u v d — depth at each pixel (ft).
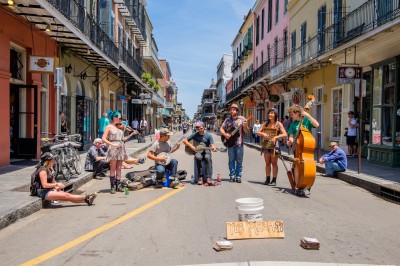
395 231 19.53
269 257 15.37
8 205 22.41
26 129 45.47
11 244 17.39
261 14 121.49
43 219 21.81
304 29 75.97
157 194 28.94
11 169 37.78
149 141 99.91
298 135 28.40
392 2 40.04
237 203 18.84
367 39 40.98
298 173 27.99
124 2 89.81
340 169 38.47
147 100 109.70
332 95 64.03
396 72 42.63
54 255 15.83
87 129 73.51
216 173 41.42
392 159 42.37
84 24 54.80
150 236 18.25
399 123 42.78
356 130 54.24
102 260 15.17
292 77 79.92
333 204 25.91
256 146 85.30
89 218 21.88
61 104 57.52
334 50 49.78
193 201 26.18
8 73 39.45
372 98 48.11
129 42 110.42
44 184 24.45
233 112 34.40
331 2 61.36
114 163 29.86
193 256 15.53
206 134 33.55
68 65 59.16
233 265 14.48
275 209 23.84
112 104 95.35
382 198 28.68
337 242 17.48
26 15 40.22
